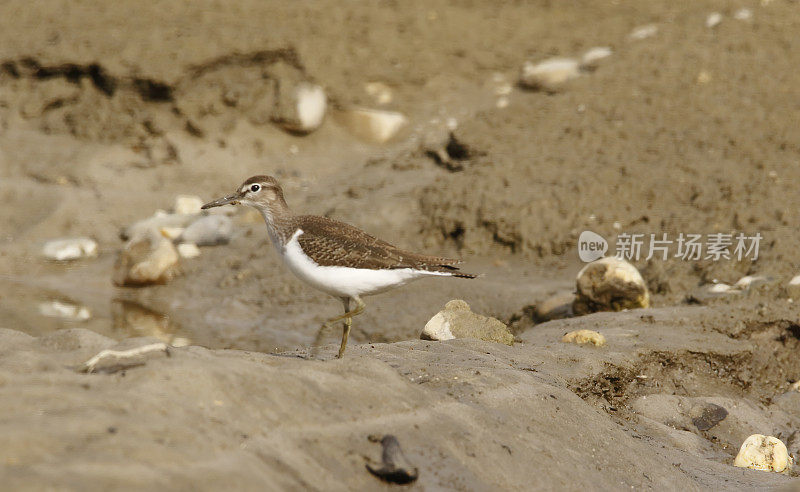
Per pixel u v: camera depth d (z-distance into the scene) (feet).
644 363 32.37
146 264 49.34
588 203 50.62
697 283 43.09
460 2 78.64
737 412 31.35
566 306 41.19
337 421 19.11
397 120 66.64
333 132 66.64
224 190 60.80
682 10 75.72
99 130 63.21
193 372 18.62
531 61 72.69
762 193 48.65
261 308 46.01
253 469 15.98
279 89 65.51
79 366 20.15
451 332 31.91
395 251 26.96
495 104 68.44
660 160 53.52
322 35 70.59
